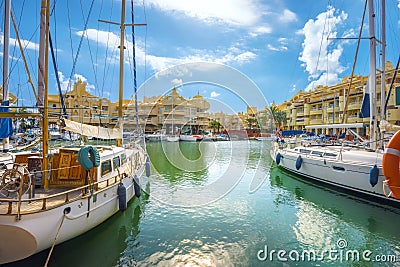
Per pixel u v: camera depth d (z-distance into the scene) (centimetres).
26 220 455
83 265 527
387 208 906
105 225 683
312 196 1068
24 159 725
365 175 999
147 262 545
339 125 1584
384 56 1262
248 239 661
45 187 631
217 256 575
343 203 969
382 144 1197
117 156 865
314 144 1672
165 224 751
